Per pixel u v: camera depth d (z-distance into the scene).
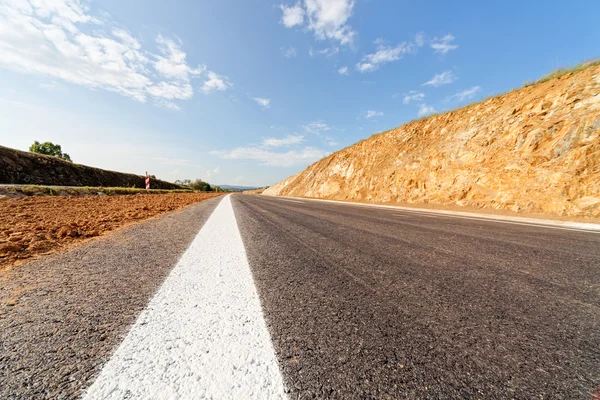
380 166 21.95
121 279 1.73
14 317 1.18
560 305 1.47
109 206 8.14
